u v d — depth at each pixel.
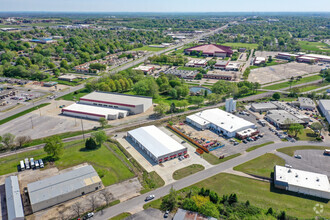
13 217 77.00
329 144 125.19
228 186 94.94
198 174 102.44
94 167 106.50
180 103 167.88
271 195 90.19
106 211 82.44
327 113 153.75
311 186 90.31
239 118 148.88
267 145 124.69
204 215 78.38
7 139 118.81
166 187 94.44
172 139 125.38
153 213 81.25
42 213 81.50
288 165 106.94
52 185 89.88
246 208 81.06
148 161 111.75
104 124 143.62
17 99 190.62
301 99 183.62
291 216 77.50
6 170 104.12
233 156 115.31
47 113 164.88
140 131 133.38
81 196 89.81
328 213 81.31
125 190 92.88
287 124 140.12
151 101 179.75
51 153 109.44
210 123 145.38
